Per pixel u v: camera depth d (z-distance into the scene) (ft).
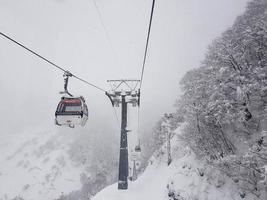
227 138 41.22
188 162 50.85
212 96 40.78
